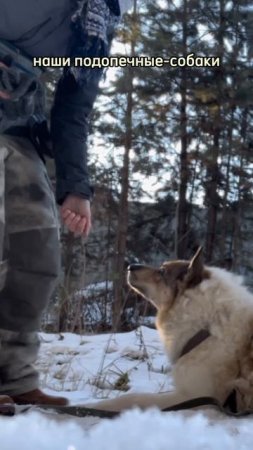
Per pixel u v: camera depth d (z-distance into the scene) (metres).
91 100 3.85
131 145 24.53
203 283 4.05
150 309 11.95
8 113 3.53
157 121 24.52
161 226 27.11
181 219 25.47
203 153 24.64
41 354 6.36
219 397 3.79
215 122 24.50
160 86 24.16
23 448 1.88
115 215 25.62
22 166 3.72
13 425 2.08
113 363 5.63
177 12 24.06
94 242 25.30
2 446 1.89
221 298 3.97
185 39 24.27
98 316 12.18
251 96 24.08
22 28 3.46
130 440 1.98
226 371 3.80
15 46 3.52
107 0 3.63
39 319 3.88
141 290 4.33
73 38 3.53
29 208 3.75
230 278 4.15
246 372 3.74
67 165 3.77
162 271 4.25
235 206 26.08
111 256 23.88
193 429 2.16
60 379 5.33
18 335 3.80
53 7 3.45
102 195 25.19
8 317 3.77
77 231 3.83
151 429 2.09
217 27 24.50
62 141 3.78
